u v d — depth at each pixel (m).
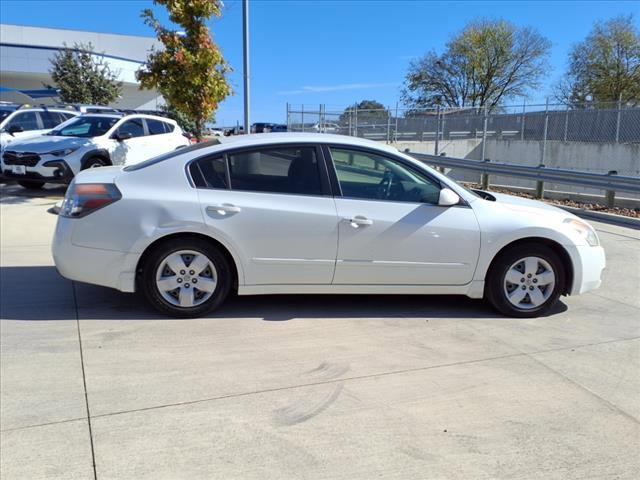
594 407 3.31
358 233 4.54
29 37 53.91
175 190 4.42
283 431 2.97
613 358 4.02
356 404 3.27
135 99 47.09
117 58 41.88
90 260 4.39
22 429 2.94
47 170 10.67
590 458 2.80
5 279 5.66
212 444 2.84
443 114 28.56
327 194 4.59
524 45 49.66
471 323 4.68
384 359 3.90
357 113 25.28
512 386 3.54
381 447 2.84
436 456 2.78
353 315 4.79
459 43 50.06
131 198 4.36
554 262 4.77
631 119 21.19
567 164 23.03
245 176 4.55
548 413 3.22
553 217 4.84
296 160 4.62
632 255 7.25
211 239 4.46
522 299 4.81
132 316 4.62
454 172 22.02
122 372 3.61
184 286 4.51
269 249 4.49
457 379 3.62
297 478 2.58
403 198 4.69
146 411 3.14
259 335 4.28
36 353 3.87
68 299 5.04
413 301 5.23
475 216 4.68
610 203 11.05
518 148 24.95
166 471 2.62
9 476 2.55
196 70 12.35
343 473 2.63
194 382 3.49
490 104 51.00
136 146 11.92
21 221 8.85
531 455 2.81
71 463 2.66
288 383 3.51
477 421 3.12
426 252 4.63
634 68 42.78
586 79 44.62
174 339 4.16
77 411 3.12
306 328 4.46
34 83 43.25
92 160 11.11
